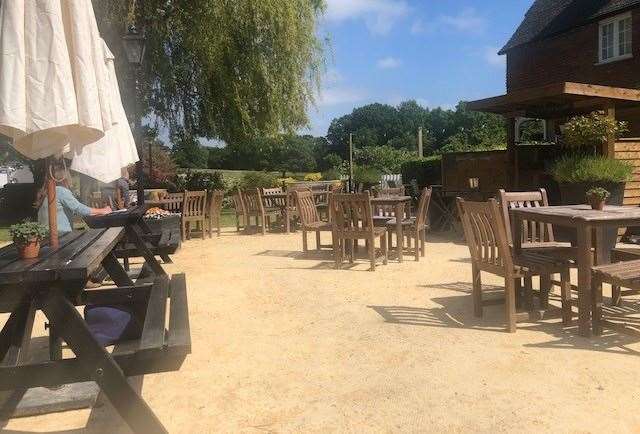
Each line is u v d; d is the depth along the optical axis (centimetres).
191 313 543
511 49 2158
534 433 274
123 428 301
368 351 409
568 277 447
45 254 312
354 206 755
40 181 1886
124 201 1184
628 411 294
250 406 322
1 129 320
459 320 482
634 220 425
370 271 744
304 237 917
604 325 417
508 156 1075
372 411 308
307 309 546
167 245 691
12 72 288
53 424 310
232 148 2166
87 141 358
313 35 1964
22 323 321
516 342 414
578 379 339
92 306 367
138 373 257
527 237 611
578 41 1895
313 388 345
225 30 1758
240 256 935
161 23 1792
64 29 323
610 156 898
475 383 339
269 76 1894
